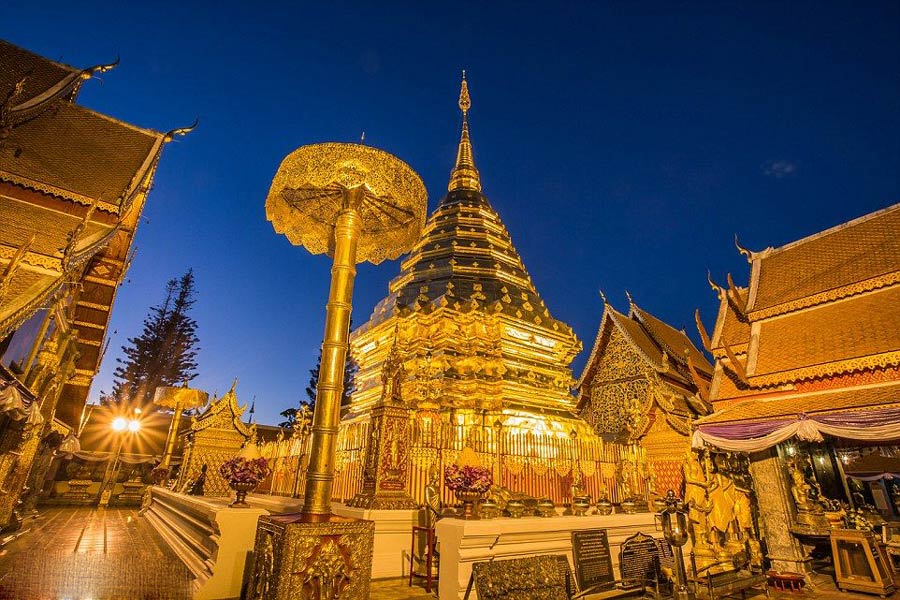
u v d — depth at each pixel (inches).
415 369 587.2
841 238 535.8
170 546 419.2
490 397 576.1
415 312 631.2
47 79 616.1
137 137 681.6
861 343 426.6
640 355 816.9
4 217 454.3
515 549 267.3
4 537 439.2
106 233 526.9
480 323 634.2
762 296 554.6
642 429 604.7
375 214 276.7
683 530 257.8
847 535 369.1
